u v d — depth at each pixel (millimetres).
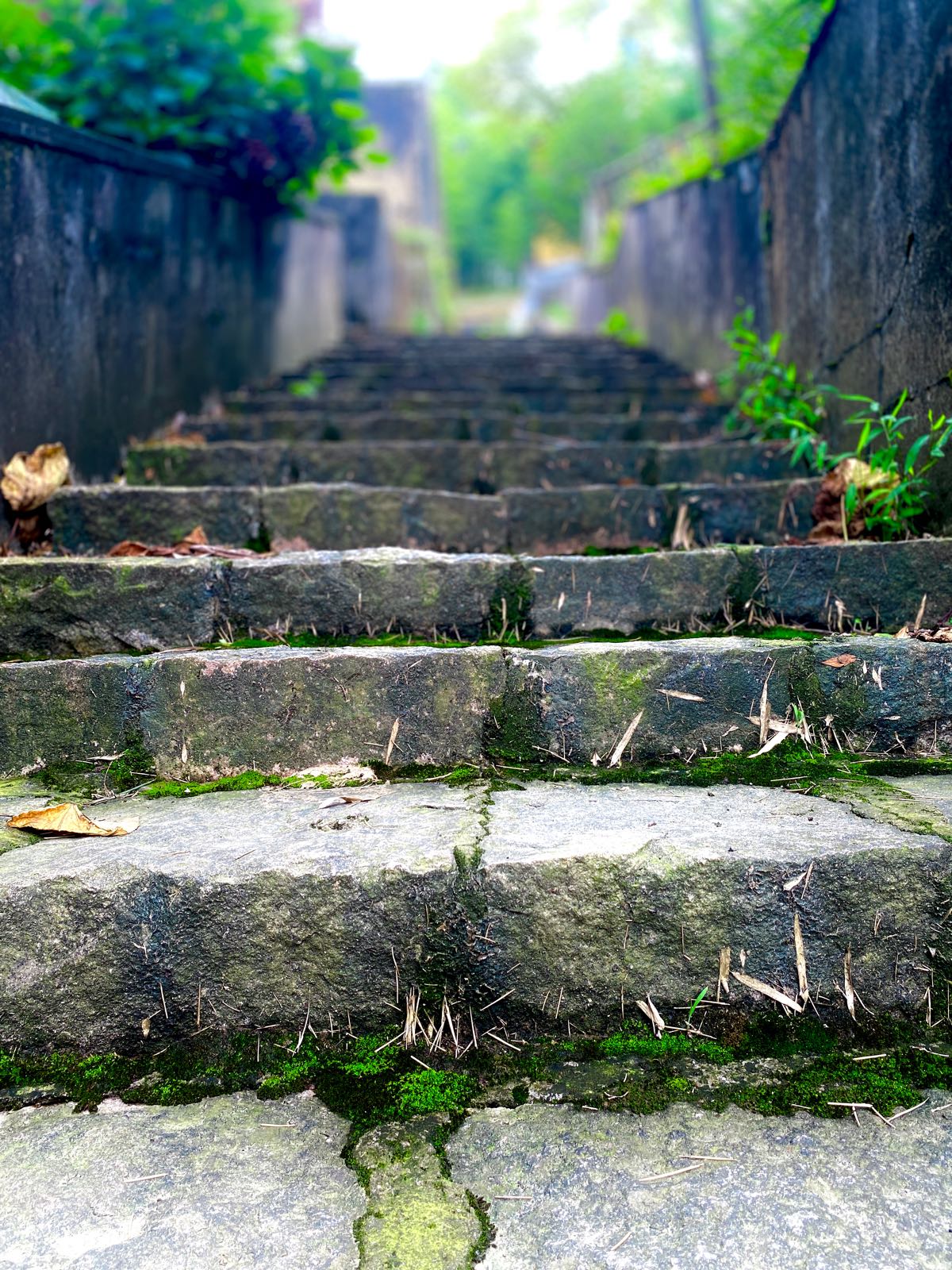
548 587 2678
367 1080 1507
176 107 4922
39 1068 1564
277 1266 1170
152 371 4625
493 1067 1529
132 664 2201
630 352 8750
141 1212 1259
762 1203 1250
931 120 2805
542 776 2105
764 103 6289
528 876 1577
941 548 2598
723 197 6273
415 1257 1178
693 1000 1581
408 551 2816
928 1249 1173
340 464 4109
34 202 3441
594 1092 1466
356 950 1584
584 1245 1196
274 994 1591
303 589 2641
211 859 1641
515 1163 1337
